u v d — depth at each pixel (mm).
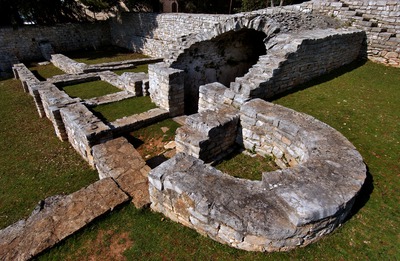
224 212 3176
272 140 5543
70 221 3984
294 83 7809
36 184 6375
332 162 3939
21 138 8695
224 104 6770
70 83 12305
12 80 15539
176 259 3463
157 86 9219
